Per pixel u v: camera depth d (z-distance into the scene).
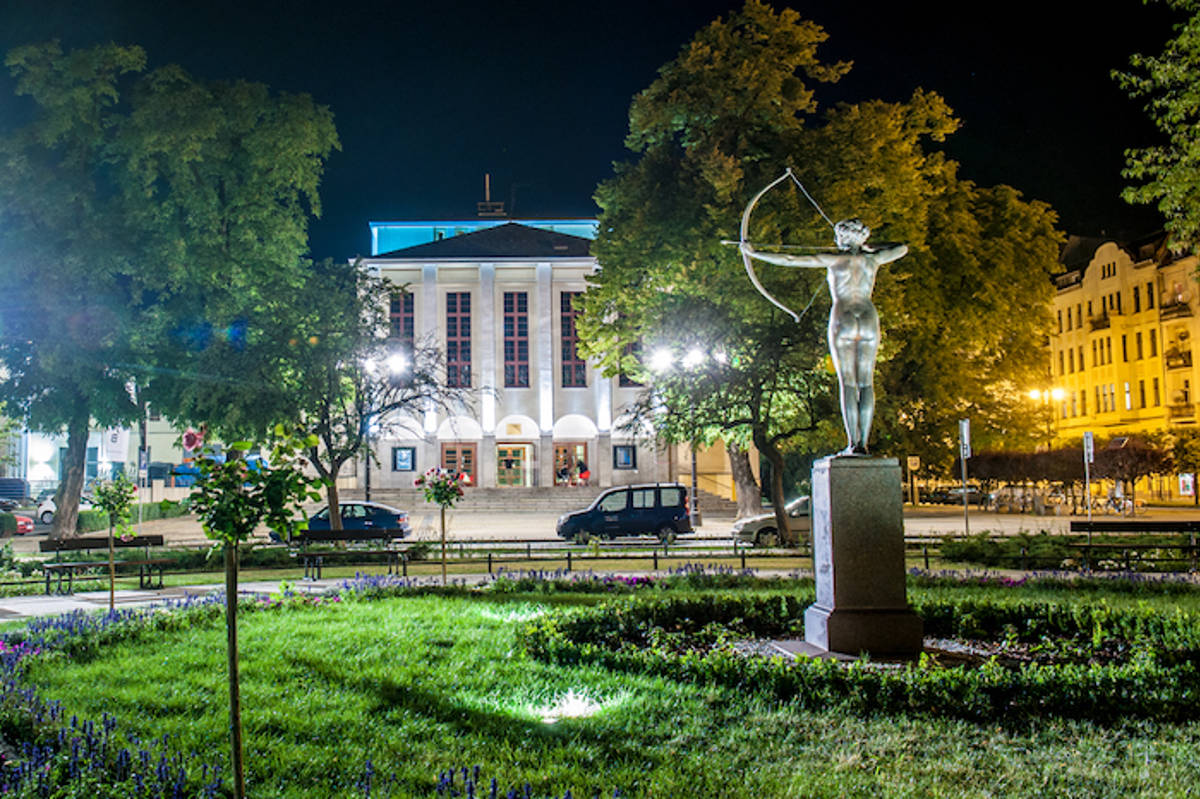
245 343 29.31
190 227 34.50
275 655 9.57
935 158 36.94
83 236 30.88
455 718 7.21
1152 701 7.14
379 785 5.70
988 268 39.25
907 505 59.25
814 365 27.19
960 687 7.32
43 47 31.06
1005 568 20.52
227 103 34.38
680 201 29.69
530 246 56.53
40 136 30.91
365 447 29.67
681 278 29.45
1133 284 63.50
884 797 5.48
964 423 29.09
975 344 39.97
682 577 17.00
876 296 28.73
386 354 29.55
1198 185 21.62
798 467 49.25
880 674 7.64
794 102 29.11
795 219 27.41
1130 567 19.77
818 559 9.98
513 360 55.44
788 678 7.73
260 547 24.12
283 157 34.97
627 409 33.19
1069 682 7.34
